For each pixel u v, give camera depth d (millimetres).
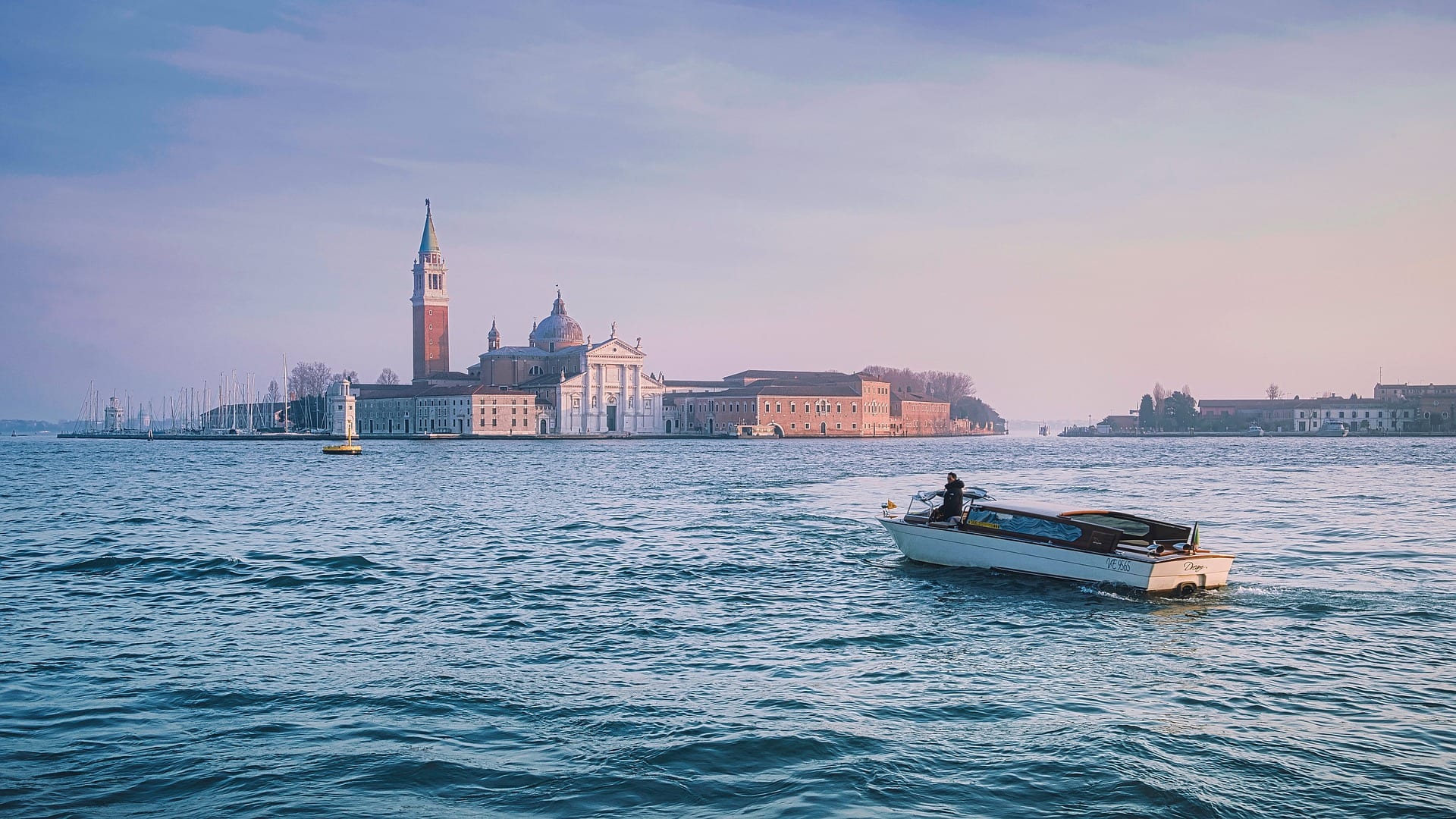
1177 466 127750
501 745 19344
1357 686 22969
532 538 49219
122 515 61781
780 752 18938
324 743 19422
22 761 18547
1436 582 35938
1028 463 139125
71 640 27781
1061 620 30172
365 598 33875
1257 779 17703
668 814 16391
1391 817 16328
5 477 105375
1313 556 42219
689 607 32125
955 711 21266
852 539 48156
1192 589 33594
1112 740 19453
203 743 19453
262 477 104688
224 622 30156
